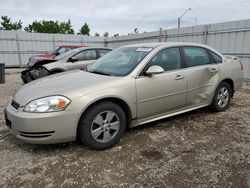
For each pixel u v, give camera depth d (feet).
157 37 40.19
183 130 11.78
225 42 28.48
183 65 12.26
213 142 10.39
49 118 8.36
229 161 8.74
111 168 8.34
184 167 8.38
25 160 8.86
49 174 7.98
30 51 54.49
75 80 10.14
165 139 10.72
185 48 12.71
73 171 8.15
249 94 20.29
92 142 9.30
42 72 19.84
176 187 7.27
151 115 11.19
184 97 12.21
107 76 10.44
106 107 9.44
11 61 52.90
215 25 29.40
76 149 9.71
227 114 14.28
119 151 9.59
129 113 10.33
